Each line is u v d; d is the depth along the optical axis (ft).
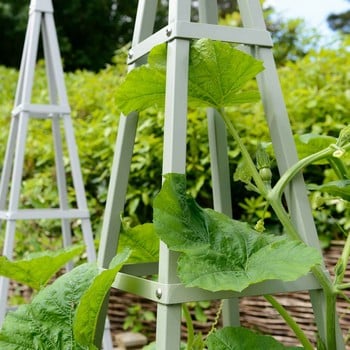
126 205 9.55
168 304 3.56
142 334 9.78
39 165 11.19
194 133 8.63
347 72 8.71
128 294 9.80
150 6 4.81
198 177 8.68
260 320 8.40
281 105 4.24
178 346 3.54
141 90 4.27
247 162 4.31
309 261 3.51
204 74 4.07
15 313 4.39
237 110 8.73
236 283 3.48
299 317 8.03
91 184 10.21
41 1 7.91
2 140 11.96
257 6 4.33
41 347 4.27
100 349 4.53
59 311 4.39
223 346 3.92
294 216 4.18
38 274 5.06
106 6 37.60
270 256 3.70
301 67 9.37
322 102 8.23
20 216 7.27
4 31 36.70
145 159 8.95
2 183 8.02
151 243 4.73
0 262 4.81
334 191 4.53
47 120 11.18
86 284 4.45
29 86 7.63
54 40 7.90
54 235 10.47
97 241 8.32
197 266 3.54
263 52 4.28
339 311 7.62
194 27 3.99
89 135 10.24
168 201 3.73
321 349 3.95
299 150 5.00
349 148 4.08
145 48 4.44
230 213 5.19
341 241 7.73
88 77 14.15
